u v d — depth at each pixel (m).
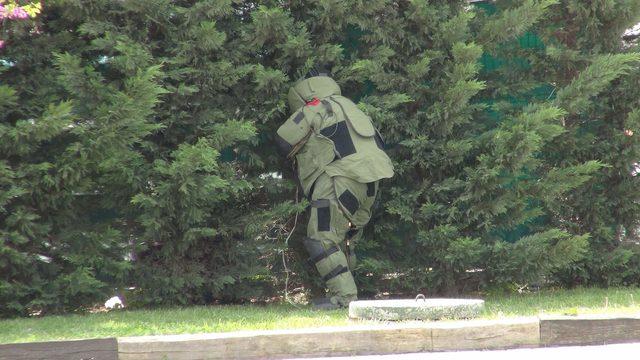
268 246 38.84
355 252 40.31
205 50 36.44
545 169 41.16
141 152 36.81
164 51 37.16
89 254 35.62
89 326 30.58
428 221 39.25
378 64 38.62
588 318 27.22
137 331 29.03
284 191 39.53
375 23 39.06
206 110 37.19
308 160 36.53
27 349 24.62
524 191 38.88
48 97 34.97
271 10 36.19
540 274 38.81
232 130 35.59
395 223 39.78
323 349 26.06
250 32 37.91
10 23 34.06
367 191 36.50
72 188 34.88
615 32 40.69
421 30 39.62
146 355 25.14
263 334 25.86
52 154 35.50
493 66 42.56
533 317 28.28
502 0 41.66
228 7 36.47
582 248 38.47
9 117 34.75
